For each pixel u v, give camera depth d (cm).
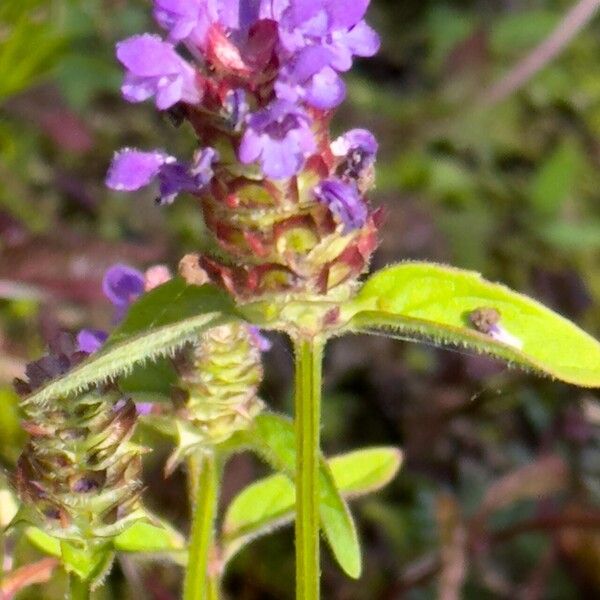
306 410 11
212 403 12
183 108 10
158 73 10
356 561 12
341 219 10
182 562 12
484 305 11
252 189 10
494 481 20
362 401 22
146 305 11
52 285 18
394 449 14
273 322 11
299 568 11
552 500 20
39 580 12
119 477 11
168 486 18
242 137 10
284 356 21
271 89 10
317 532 11
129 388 12
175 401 12
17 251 18
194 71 10
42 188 24
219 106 10
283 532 19
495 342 10
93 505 11
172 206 24
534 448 21
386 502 20
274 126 10
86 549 11
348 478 14
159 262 22
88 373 10
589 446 20
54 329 19
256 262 10
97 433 11
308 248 10
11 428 17
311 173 10
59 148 25
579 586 19
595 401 20
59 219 24
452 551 17
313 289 10
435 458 21
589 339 11
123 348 10
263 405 12
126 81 10
